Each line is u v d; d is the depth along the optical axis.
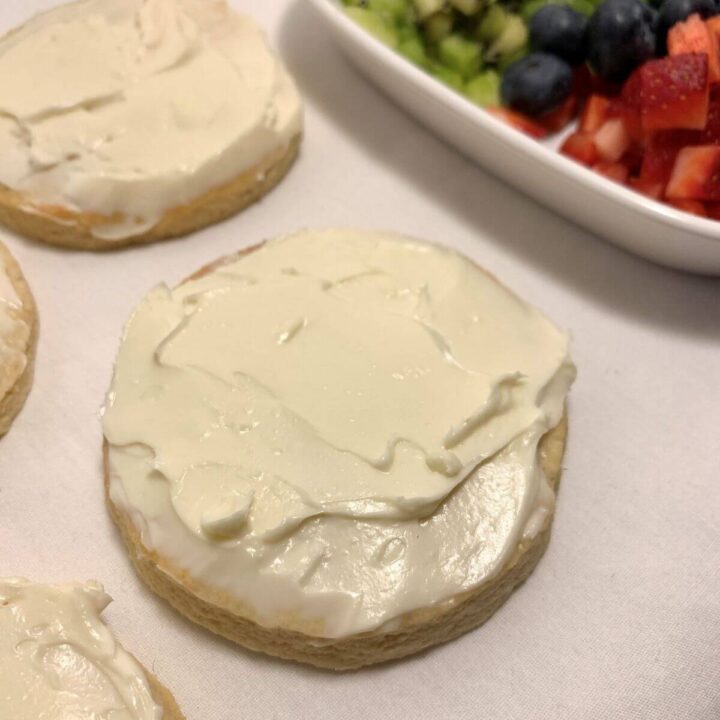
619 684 0.17
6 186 0.21
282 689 0.16
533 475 0.17
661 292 0.22
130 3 0.23
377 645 0.16
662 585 0.18
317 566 0.16
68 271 0.21
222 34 0.23
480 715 0.16
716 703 0.17
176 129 0.21
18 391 0.19
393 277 0.19
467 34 0.24
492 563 0.16
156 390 0.17
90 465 0.19
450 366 0.17
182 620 0.17
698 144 0.21
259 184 0.22
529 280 0.22
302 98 0.24
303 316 0.18
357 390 0.17
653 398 0.20
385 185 0.23
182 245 0.22
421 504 0.16
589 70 0.24
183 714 0.16
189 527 0.16
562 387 0.18
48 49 0.22
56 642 0.15
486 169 0.23
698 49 0.21
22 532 0.18
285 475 0.16
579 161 0.22
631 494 0.19
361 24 0.23
